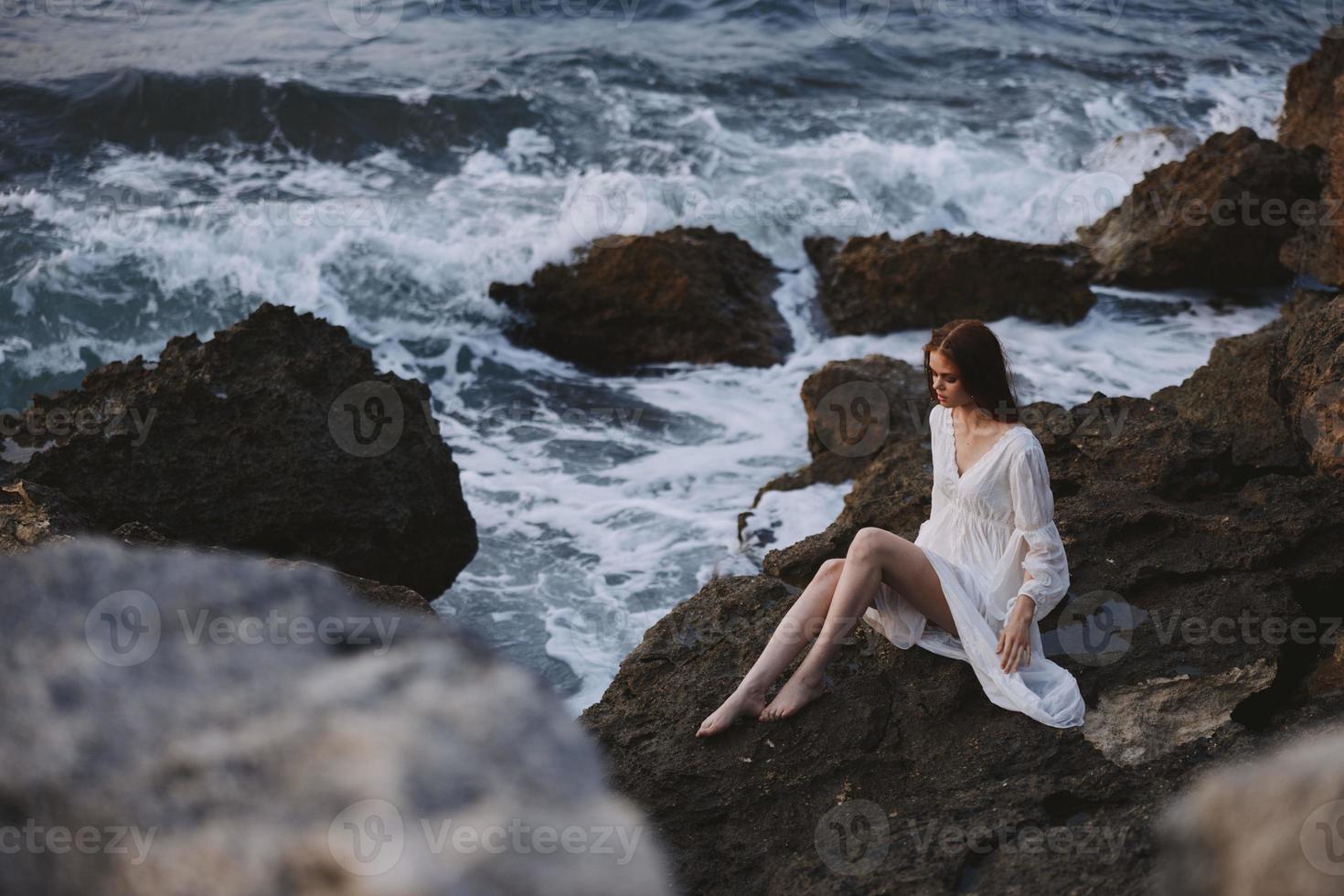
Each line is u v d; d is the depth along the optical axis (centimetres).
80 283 1030
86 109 1345
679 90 1566
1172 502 457
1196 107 1598
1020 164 1371
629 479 801
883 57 1750
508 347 1041
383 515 598
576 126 1420
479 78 1507
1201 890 102
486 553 698
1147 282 1098
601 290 1023
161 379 581
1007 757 338
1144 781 321
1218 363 584
